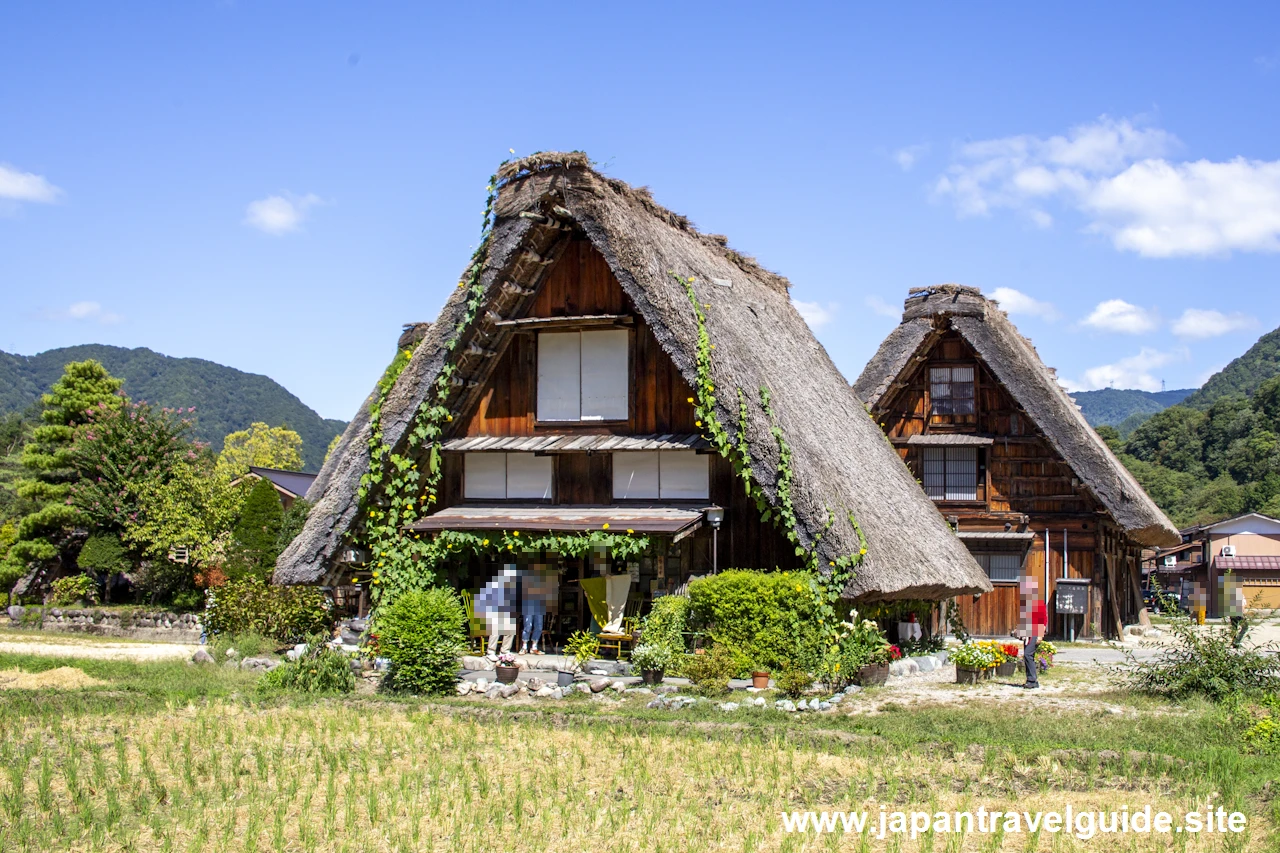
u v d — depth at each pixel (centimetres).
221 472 3756
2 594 3669
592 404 1972
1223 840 908
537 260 1970
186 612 3077
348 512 1958
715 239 2338
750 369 1800
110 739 1274
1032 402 2997
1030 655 1744
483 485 2027
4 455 7994
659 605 1734
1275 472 7419
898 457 2547
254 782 1091
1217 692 1573
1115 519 2909
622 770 1134
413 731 1321
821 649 1620
